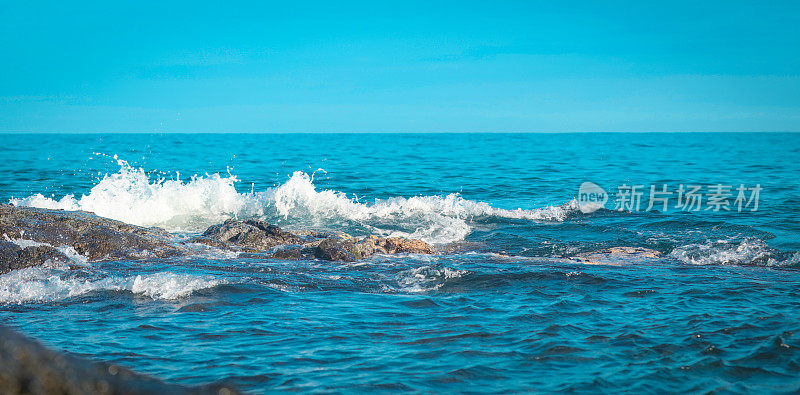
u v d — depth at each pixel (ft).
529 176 98.63
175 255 37.65
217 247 40.37
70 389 6.89
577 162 130.41
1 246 32.53
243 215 59.06
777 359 19.66
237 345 21.11
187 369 18.75
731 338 21.57
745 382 17.99
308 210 60.49
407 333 22.59
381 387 17.47
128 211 57.21
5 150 168.45
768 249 41.16
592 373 18.60
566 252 42.65
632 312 25.29
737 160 141.18
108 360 19.38
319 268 34.55
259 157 140.15
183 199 61.31
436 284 30.91
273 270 33.50
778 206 63.72
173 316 24.73
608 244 44.96
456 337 22.06
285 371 18.65
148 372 18.39
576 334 22.26
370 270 34.22
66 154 148.36
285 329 23.03
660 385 17.75
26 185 79.61
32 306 26.20
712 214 58.85
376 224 54.90
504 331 22.74
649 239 46.50
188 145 209.87
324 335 22.31
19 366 6.67
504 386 17.65
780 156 158.10
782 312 24.90
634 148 200.64
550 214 58.80
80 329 22.84
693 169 114.62
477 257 39.14
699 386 17.71
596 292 28.96
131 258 36.58
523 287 30.04
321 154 152.25
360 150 173.68
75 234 38.01
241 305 26.45
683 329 22.66
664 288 29.50
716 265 36.83
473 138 335.26
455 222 54.75
